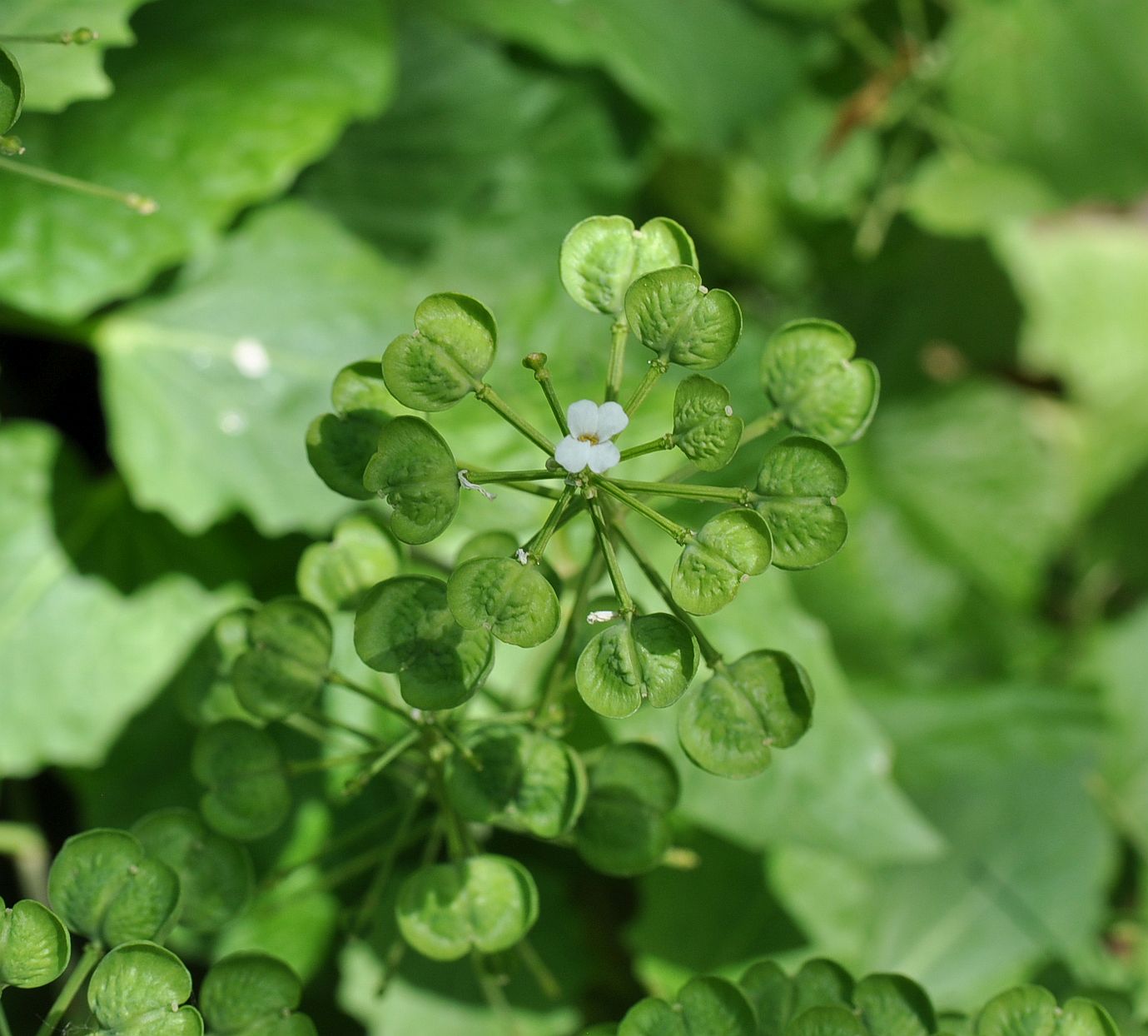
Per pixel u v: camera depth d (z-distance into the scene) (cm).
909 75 58
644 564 36
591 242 36
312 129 46
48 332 46
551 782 37
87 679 46
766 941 47
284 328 46
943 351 66
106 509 46
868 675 54
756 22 55
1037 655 60
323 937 45
